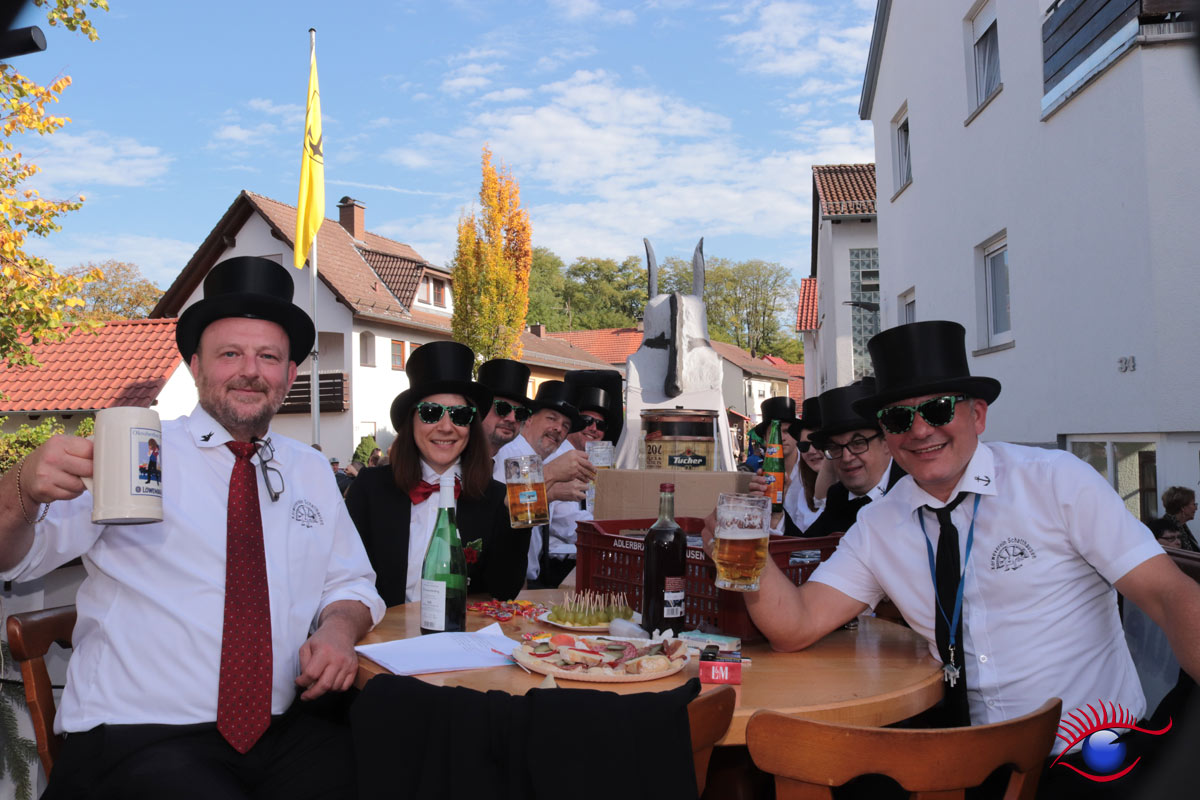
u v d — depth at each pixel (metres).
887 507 2.78
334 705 2.70
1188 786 1.22
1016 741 1.76
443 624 2.77
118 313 48.12
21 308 9.20
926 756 1.69
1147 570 2.37
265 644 2.49
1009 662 2.54
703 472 3.52
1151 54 6.40
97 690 2.41
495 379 4.90
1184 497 5.89
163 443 2.56
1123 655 2.63
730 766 2.60
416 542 3.52
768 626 2.59
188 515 2.51
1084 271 7.41
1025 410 8.64
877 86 14.02
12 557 2.28
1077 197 7.48
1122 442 7.02
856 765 1.71
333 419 24.14
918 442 2.55
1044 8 8.00
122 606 2.45
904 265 12.66
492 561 3.58
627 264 85.88
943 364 2.58
